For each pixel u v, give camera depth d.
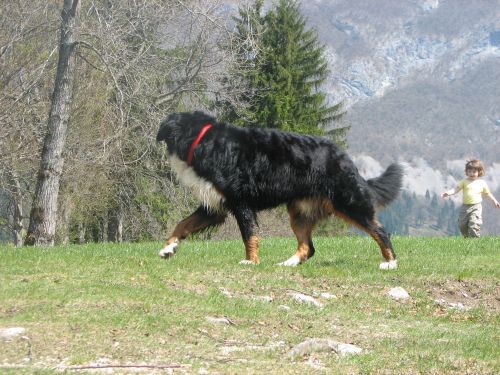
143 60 22.48
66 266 10.22
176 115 10.92
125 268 10.25
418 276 11.22
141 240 31.50
